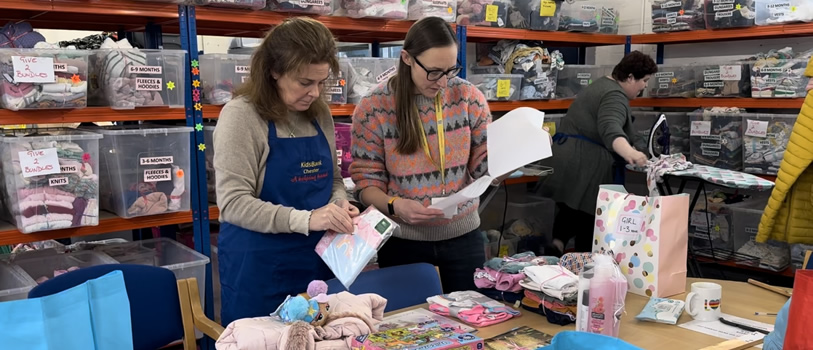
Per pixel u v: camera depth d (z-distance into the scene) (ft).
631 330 5.43
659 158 11.37
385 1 10.41
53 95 8.07
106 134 8.73
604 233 6.59
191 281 6.75
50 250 9.98
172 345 7.88
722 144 13.60
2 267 9.22
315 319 4.79
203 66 9.62
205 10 9.15
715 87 14.12
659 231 6.20
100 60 8.79
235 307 6.71
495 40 13.99
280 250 6.55
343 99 10.57
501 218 14.58
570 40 14.15
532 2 13.11
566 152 12.77
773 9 12.78
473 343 4.67
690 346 5.08
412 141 7.08
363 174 7.39
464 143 7.32
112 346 5.26
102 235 12.23
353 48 14.56
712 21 13.71
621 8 16.70
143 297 6.49
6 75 7.79
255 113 6.30
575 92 14.44
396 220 7.51
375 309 5.25
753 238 13.55
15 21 9.66
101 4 8.39
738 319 5.67
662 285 6.25
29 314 4.79
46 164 8.08
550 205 14.69
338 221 5.93
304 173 6.63
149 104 8.89
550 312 5.52
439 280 6.77
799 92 12.62
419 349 4.50
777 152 12.76
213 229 11.63
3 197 8.57
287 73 5.96
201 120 9.43
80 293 5.06
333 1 10.36
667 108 15.93
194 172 9.47
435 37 6.56
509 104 13.15
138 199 8.88
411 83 7.02
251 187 6.34
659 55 16.31
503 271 6.11
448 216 6.84
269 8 9.66
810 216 9.99
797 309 3.47
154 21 10.04
